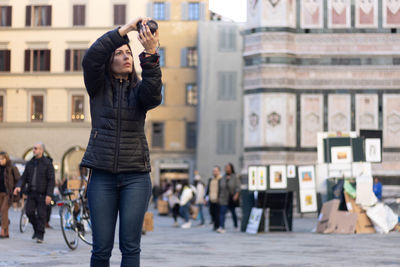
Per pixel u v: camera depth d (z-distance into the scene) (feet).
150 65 16.75
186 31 191.83
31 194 49.55
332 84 111.86
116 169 16.87
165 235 63.36
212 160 185.06
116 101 17.10
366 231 65.41
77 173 109.60
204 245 50.24
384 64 111.86
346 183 66.33
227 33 187.32
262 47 111.04
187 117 191.72
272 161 110.01
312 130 111.45
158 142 191.83
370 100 111.86
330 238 57.98
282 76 110.83
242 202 68.95
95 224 17.21
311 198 67.67
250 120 111.86
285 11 110.93
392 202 72.84
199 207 85.51
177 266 34.71
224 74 186.50
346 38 111.75
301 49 111.86
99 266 17.30
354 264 35.96
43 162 49.90
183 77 192.13
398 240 55.16
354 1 111.96
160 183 190.70
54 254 41.57
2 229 52.49
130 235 17.07
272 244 51.19
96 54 16.76
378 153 70.23
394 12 111.96
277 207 66.90
